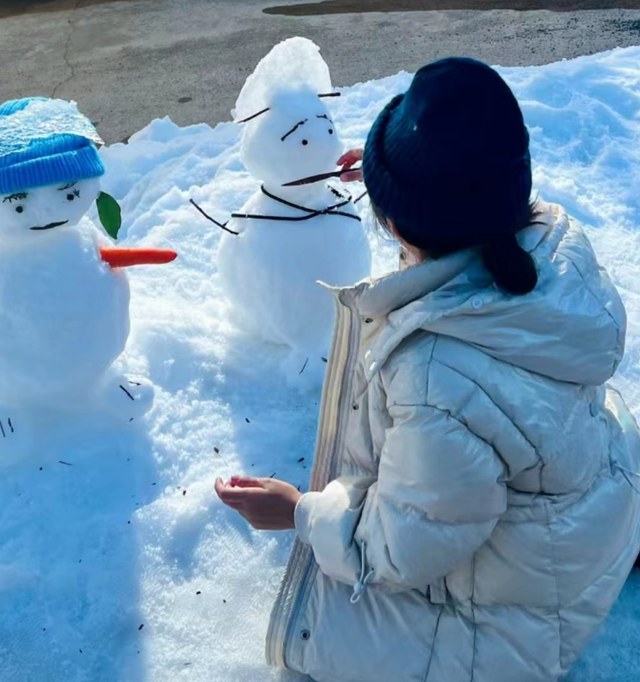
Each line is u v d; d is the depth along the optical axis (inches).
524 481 48.8
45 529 69.2
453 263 46.4
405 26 193.8
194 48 189.5
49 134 61.8
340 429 60.2
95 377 73.1
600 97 132.8
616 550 52.8
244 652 61.0
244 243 78.5
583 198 108.8
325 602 55.1
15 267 66.2
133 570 66.4
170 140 130.5
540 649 52.2
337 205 78.2
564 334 46.1
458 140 41.6
